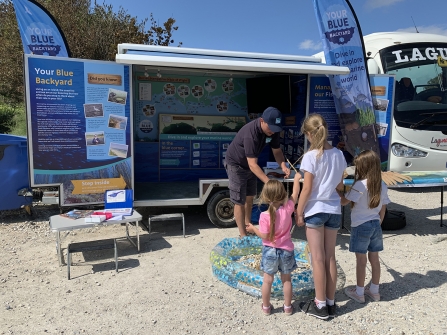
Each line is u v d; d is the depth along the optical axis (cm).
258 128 431
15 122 1388
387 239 532
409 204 743
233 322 314
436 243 515
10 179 592
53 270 418
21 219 605
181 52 549
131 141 500
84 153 482
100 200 494
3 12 1484
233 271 383
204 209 679
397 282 390
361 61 588
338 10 582
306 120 322
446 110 766
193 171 719
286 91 632
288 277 320
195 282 388
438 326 309
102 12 1354
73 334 295
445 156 766
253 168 430
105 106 484
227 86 721
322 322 314
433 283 389
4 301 347
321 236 311
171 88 696
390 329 304
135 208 674
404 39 800
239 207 467
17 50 1330
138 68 616
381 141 603
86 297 355
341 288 371
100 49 1299
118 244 500
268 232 311
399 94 764
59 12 1266
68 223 419
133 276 402
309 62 613
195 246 493
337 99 590
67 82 465
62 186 477
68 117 470
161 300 350
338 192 344
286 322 314
